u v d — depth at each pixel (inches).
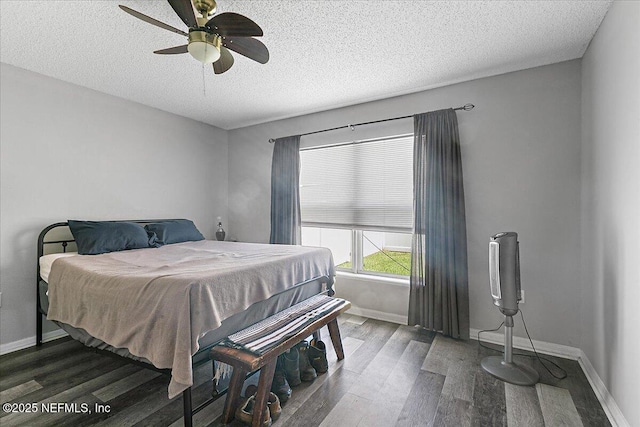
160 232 128.7
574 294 94.7
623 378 64.1
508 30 80.9
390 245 159.0
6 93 99.6
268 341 66.6
